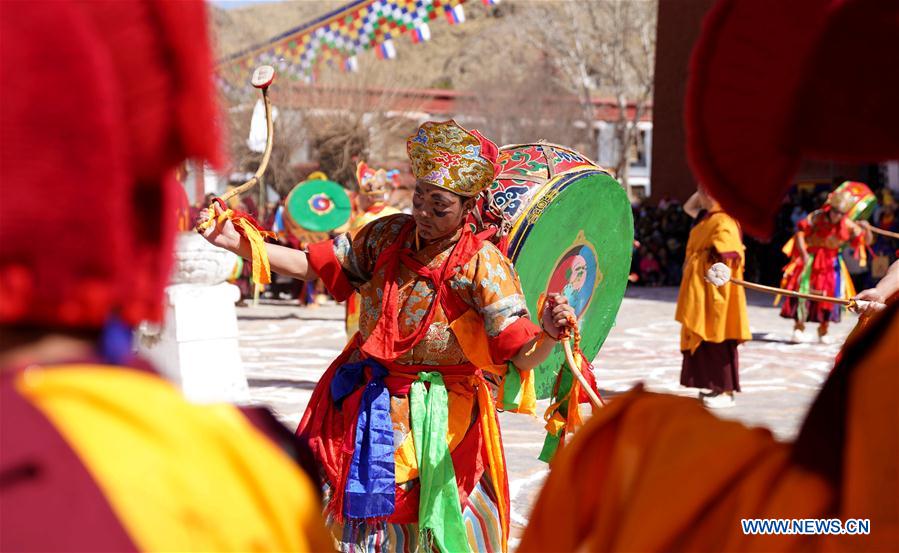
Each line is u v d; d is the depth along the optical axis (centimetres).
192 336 764
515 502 590
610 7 4103
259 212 2183
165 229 116
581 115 4366
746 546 122
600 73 4994
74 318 108
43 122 102
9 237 103
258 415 129
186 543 108
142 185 113
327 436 382
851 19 119
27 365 108
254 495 119
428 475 368
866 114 120
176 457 111
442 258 372
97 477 104
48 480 101
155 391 115
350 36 1150
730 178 133
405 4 1098
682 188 2761
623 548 129
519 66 4447
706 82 132
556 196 504
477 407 384
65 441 104
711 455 129
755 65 128
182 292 765
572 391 371
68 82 103
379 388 375
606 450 141
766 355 1186
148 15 111
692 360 885
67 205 104
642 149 5028
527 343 364
